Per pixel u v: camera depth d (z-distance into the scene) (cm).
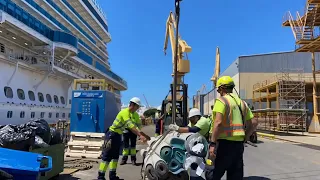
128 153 979
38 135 621
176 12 933
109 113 1182
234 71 4628
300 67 4241
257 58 4334
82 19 3828
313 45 2798
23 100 2183
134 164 965
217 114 405
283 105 3334
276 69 4278
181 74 1881
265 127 3453
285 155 1282
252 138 1914
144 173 552
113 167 675
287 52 4284
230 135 407
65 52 2711
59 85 2830
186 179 514
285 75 3812
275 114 3378
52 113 2545
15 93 2098
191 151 491
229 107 411
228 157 407
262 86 3944
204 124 573
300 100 3331
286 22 2962
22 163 380
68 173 768
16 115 1995
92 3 4222
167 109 1455
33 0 2595
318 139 2244
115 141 670
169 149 524
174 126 563
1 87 1958
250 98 4259
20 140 529
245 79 4306
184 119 1490
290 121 3241
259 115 3859
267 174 837
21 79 2198
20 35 2162
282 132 3086
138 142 1727
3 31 2058
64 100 2912
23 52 2330
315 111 3097
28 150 541
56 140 709
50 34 2502
